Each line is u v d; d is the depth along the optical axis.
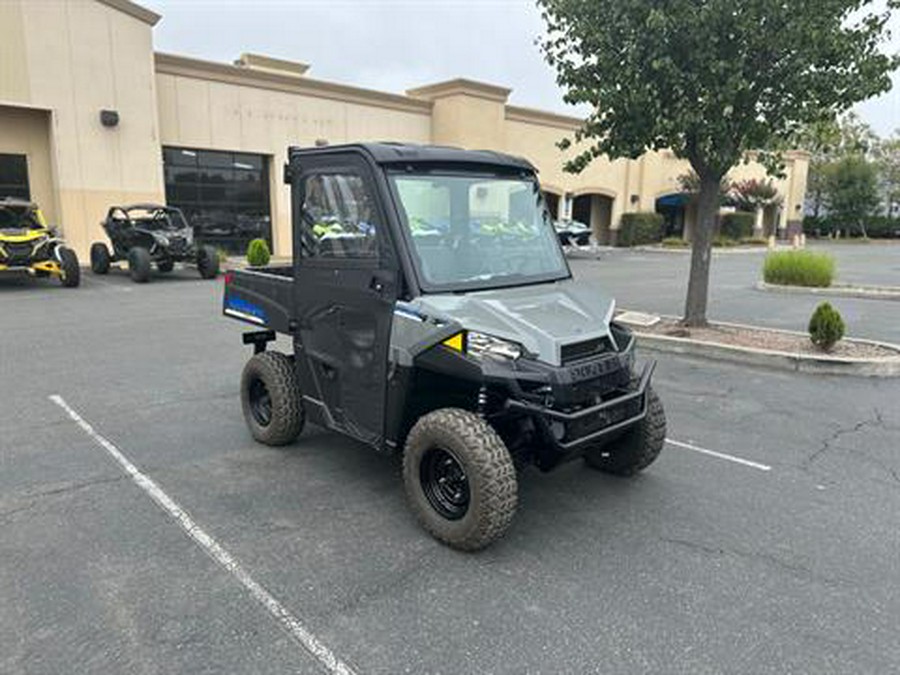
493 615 3.11
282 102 22.62
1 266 13.94
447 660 2.79
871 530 4.04
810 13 7.69
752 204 40.22
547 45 9.43
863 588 3.40
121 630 2.94
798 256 16.12
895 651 2.90
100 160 18.50
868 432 5.78
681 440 5.56
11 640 2.86
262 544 3.72
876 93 8.14
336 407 4.48
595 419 3.76
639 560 3.64
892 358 7.80
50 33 17.28
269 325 5.03
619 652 2.87
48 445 5.18
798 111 8.41
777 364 8.02
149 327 10.15
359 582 3.37
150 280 16.16
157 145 19.48
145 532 3.83
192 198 21.36
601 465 4.85
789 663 2.81
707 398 6.77
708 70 8.18
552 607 3.19
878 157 54.09
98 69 18.17
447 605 3.18
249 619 3.04
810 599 3.29
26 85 17.09
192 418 5.89
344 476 4.67
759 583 3.43
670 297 14.18
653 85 8.53
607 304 4.26
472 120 26.94
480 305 3.71
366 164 3.95
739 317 11.51
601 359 3.77
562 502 4.37
